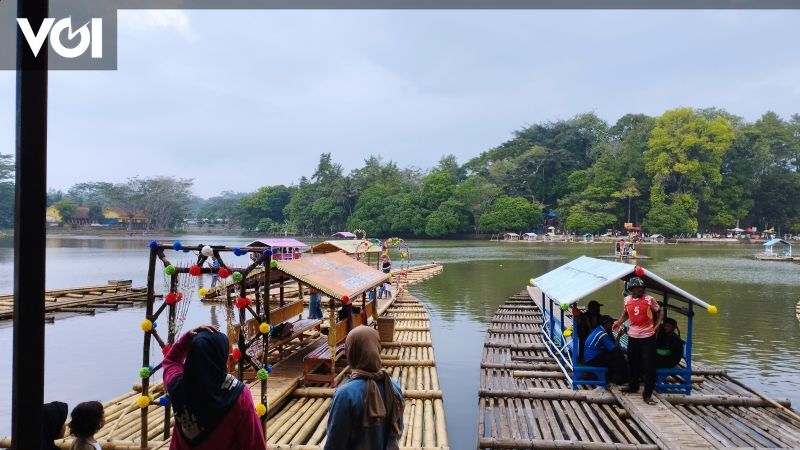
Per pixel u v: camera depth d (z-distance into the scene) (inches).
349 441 139.4
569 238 3272.6
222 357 145.6
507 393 385.7
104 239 3732.8
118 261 1787.6
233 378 148.6
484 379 428.5
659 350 389.7
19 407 118.4
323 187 4008.4
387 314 746.8
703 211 3462.1
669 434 301.4
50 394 426.3
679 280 1231.5
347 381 145.8
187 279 353.1
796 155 3718.0
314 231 4146.2
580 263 544.7
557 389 392.2
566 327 474.0
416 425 333.1
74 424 192.5
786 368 502.3
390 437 144.1
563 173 3843.5
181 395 142.3
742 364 517.0
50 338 622.2
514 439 301.6
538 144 4119.1
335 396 141.8
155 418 343.9
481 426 328.8
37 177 121.2
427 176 4033.0
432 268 1453.0
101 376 473.1
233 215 5014.8
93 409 194.2
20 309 119.2
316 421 344.8
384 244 1232.2
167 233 4653.1
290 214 4158.5
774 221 3663.9
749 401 367.6
